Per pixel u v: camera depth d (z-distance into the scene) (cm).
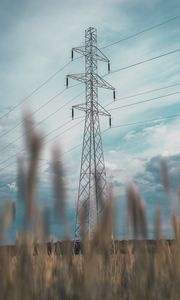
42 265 153
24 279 129
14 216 117
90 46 6272
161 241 152
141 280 146
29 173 114
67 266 152
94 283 133
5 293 125
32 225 128
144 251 145
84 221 133
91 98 5981
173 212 143
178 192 138
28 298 128
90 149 5553
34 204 118
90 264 133
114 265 180
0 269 130
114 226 131
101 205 130
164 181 136
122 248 183
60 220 128
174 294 141
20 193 116
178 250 144
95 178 131
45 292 148
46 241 133
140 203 127
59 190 123
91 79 6091
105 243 133
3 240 117
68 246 153
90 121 5734
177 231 144
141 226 129
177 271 143
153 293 145
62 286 148
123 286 170
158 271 154
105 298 135
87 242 134
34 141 109
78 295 136
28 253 131
